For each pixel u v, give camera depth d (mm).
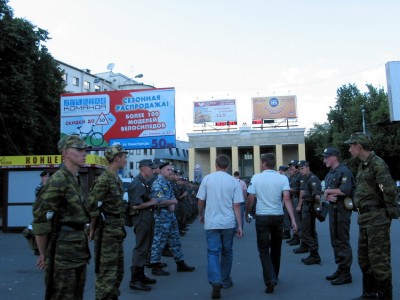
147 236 6691
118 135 19672
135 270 6582
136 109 19625
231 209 6367
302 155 55250
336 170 6945
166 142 19375
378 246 5230
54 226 3803
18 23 23844
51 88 28891
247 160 59906
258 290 6461
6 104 22250
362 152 5449
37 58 26969
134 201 6602
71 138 4051
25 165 15555
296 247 11000
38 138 27641
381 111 38406
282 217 6516
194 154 57750
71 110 20016
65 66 57469
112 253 5113
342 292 6242
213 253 6176
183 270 8055
